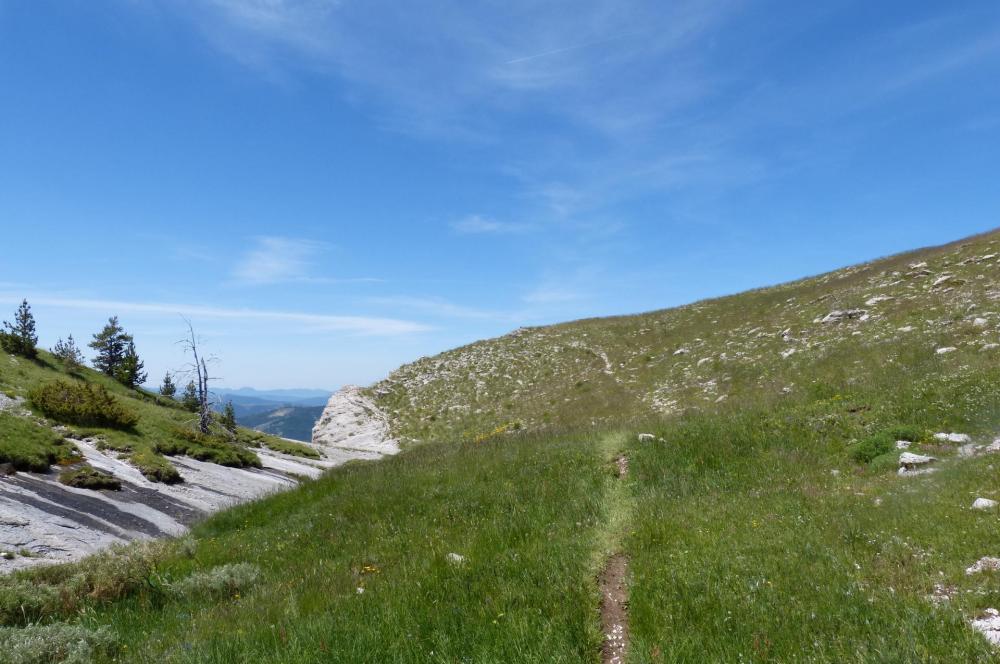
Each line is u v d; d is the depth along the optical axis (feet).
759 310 155.33
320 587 30.25
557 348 201.57
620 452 54.80
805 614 19.61
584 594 24.14
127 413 114.32
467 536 36.94
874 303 111.86
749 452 48.06
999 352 61.57
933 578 21.33
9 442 75.66
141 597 32.40
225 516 60.03
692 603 21.68
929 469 36.63
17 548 50.16
